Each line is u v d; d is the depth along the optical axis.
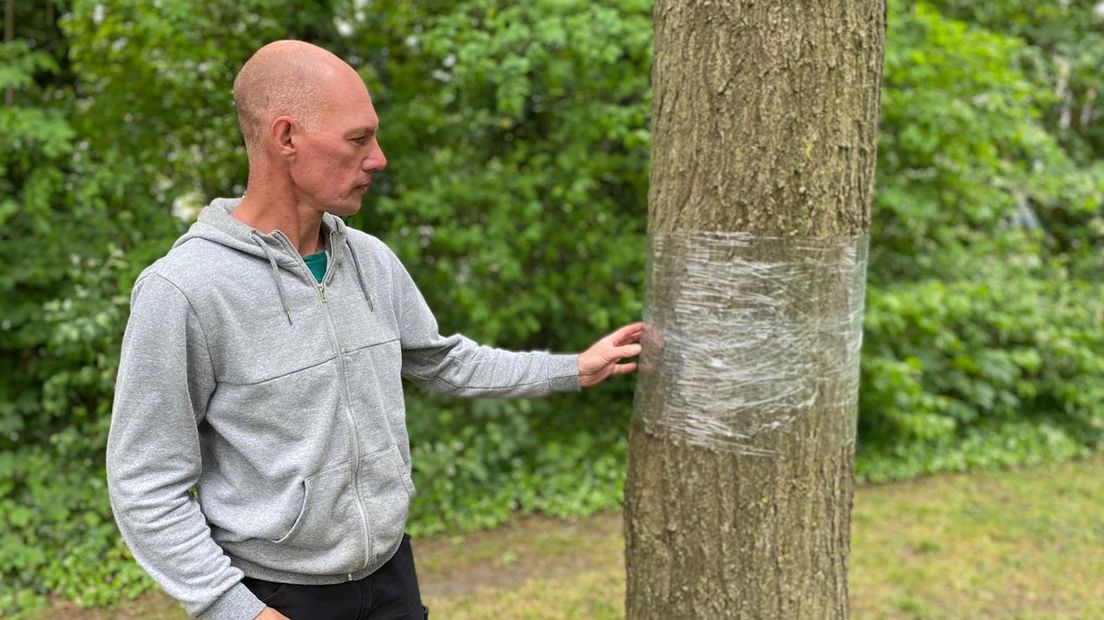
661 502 1.70
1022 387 5.12
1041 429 5.21
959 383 5.00
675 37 1.62
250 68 1.28
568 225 4.39
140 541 1.20
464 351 1.66
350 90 1.28
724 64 1.55
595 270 4.27
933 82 4.45
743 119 1.54
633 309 4.27
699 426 1.63
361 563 1.40
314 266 1.39
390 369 1.44
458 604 3.08
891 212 4.89
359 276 1.43
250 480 1.31
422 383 1.69
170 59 3.95
